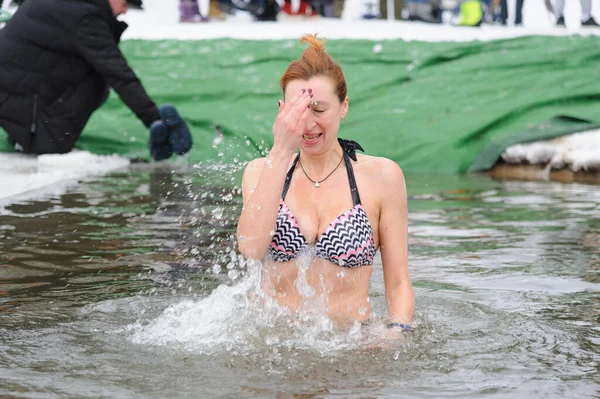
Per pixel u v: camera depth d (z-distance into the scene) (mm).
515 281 6238
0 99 12977
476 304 5578
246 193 5254
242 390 3955
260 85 15539
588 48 15930
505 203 10008
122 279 6227
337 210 5113
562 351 4590
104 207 9297
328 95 4988
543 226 8438
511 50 16062
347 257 5039
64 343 4680
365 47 16312
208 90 15508
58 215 8789
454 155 13828
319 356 4434
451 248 7434
